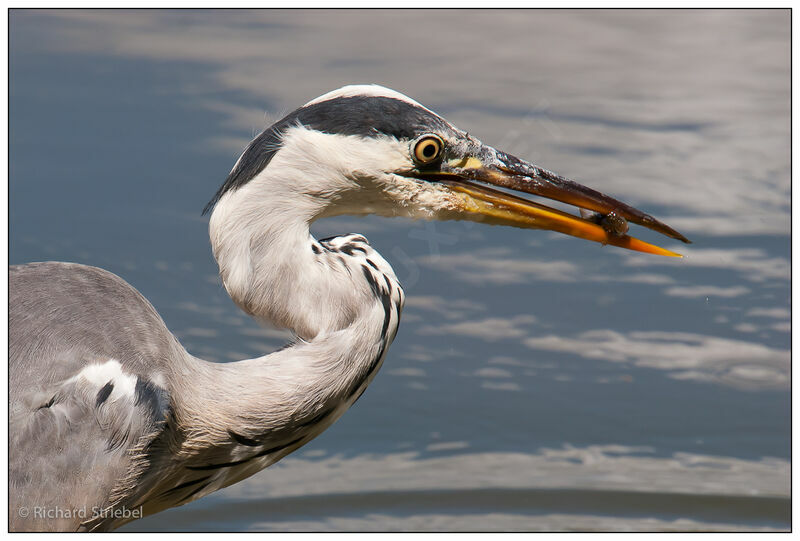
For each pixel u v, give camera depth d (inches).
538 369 400.5
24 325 244.5
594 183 481.1
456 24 706.8
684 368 399.9
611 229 284.2
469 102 557.0
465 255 466.0
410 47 649.6
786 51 659.4
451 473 360.8
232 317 420.2
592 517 346.3
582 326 421.7
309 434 271.6
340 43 651.5
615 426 378.3
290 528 342.0
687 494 350.6
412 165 271.1
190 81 570.6
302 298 262.5
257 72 586.6
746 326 418.9
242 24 684.1
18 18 652.1
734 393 388.5
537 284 446.0
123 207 464.1
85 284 258.4
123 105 538.3
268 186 260.8
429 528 342.3
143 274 430.3
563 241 479.2
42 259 428.8
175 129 513.7
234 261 261.9
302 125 263.6
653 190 486.6
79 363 242.8
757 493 348.8
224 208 262.5
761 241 461.4
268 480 362.3
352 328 264.7
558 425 379.9
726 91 588.7
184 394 256.4
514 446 370.6
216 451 265.7
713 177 492.4
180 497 276.2
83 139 502.6
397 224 484.7
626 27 705.0
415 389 394.6
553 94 578.2
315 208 266.1
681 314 426.0
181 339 401.1
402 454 370.3
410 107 271.0
